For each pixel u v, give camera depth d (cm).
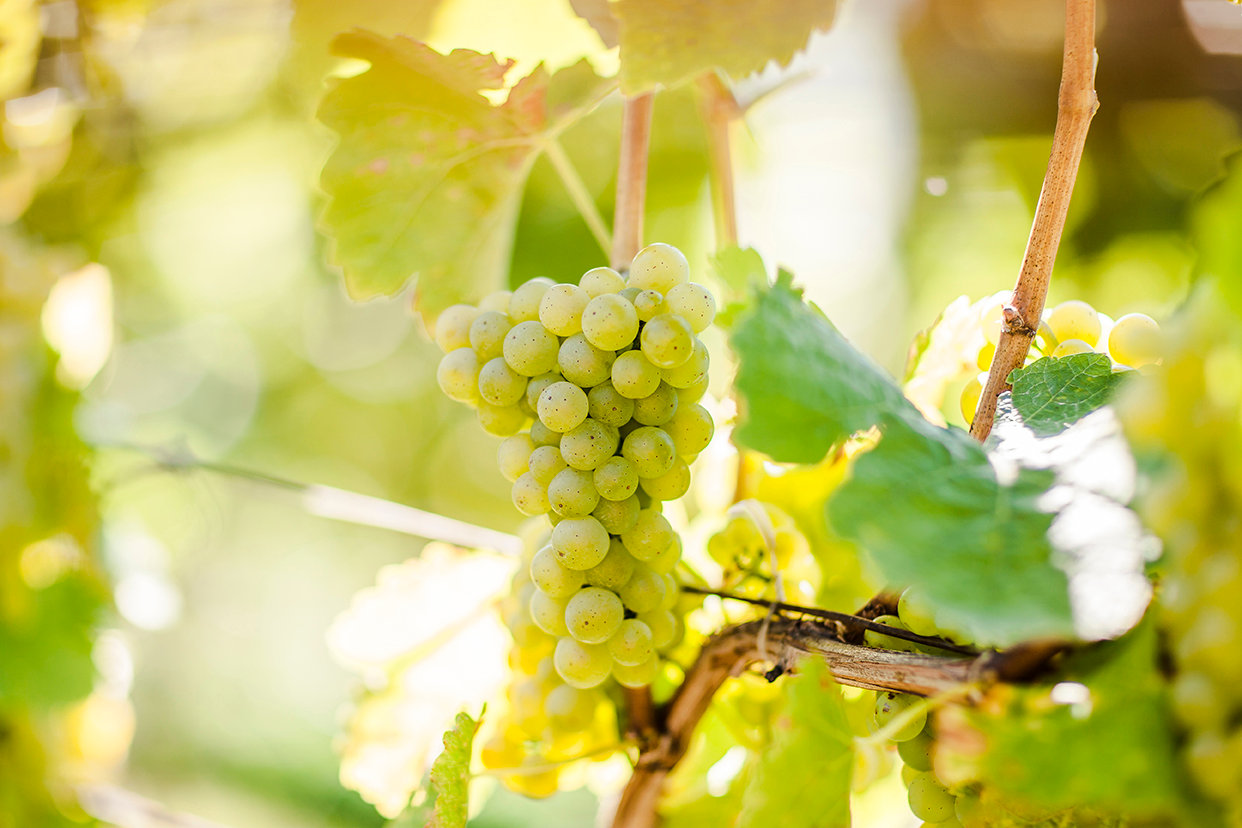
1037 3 161
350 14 88
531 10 87
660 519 76
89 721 94
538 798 83
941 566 69
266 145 255
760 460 82
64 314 94
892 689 73
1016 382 74
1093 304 159
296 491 94
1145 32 148
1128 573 69
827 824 73
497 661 87
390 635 88
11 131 98
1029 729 70
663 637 77
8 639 87
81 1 97
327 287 382
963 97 170
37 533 90
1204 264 69
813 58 93
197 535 105
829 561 81
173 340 422
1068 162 74
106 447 94
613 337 74
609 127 171
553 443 76
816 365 72
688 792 81
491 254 87
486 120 84
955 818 74
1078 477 70
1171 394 69
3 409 88
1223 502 68
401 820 82
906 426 72
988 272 181
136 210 180
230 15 111
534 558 76
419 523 90
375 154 84
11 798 88
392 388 415
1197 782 69
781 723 73
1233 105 150
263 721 417
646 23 80
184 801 342
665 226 184
